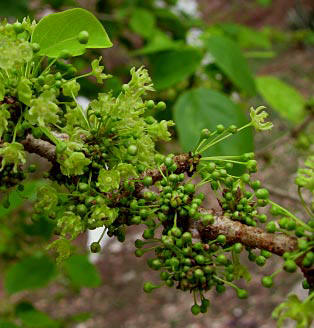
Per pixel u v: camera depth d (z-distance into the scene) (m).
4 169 0.34
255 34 0.75
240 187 0.35
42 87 0.35
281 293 1.43
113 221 0.34
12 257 0.74
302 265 0.33
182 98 0.47
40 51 0.35
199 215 0.34
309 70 1.66
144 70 0.35
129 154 0.34
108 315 1.64
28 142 0.35
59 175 0.35
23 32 0.36
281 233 0.33
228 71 0.50
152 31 0.66
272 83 0.61
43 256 0.61
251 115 0.37
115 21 0.73
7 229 0.73
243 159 0.36
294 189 1.20
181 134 0.46
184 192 0.34
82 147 0.35
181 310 1.57
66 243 0.35
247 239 0.34
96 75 0.36
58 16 0.35
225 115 0.46
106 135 0.35
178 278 0.34
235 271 0.35
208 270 0.33
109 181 0.34
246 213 0.34
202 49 0.56
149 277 1.78
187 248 0.33
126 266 1.85
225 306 1.49
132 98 0.35
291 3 1.60
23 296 1.67
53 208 0.35
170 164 0.35
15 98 0.34
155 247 0.35
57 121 0.34
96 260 1.89
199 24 0.75
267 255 0.34
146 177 0.34
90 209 0.34
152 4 0.75
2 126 0.34
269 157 0.75
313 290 0.33
